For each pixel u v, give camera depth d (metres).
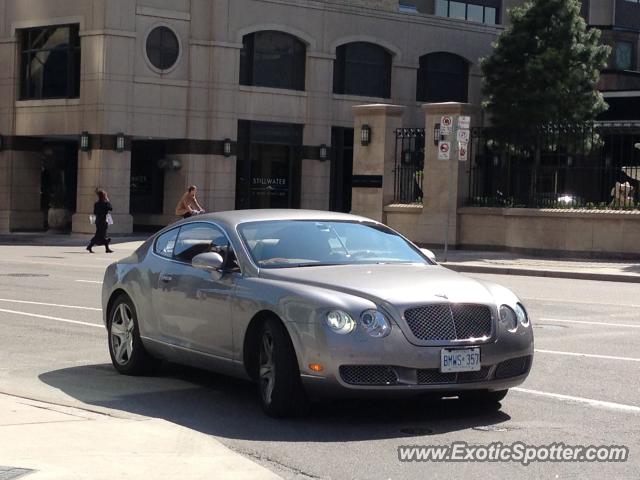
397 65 47.66
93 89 40.66
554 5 42.25
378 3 47.38
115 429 8.01
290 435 8.20
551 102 41.47
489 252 30.95
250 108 43.81
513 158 34.81
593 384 10.23
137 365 10.69
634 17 64.38
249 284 9.02
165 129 41.91
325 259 9.49
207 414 9.01
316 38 45.38
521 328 8.73
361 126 33.88
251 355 9.01
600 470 7.15
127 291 10.70
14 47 43.44
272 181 44.97
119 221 40.81
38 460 7.00
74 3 41.19
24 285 20.33
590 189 37.16
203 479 6.64
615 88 53.72
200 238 10.06
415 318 8.26
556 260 28.31
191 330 9.72
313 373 8.24
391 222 33.44
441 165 32.22
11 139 43.78
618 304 18.03
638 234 28.23
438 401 9.44
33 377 10.76
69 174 46.69
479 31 49.97
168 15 41.66
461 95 49.94
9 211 44.00
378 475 7.06
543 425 8.52
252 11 43.56
